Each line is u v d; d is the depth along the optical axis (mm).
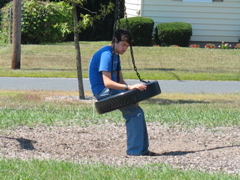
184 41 73312
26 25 77562
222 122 28375
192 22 77375
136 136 20766
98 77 20078
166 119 28953
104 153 21297
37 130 25391
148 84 19594
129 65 57281
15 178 15641
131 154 20891
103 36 108875
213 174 16844
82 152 21266
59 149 21672
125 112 20828
